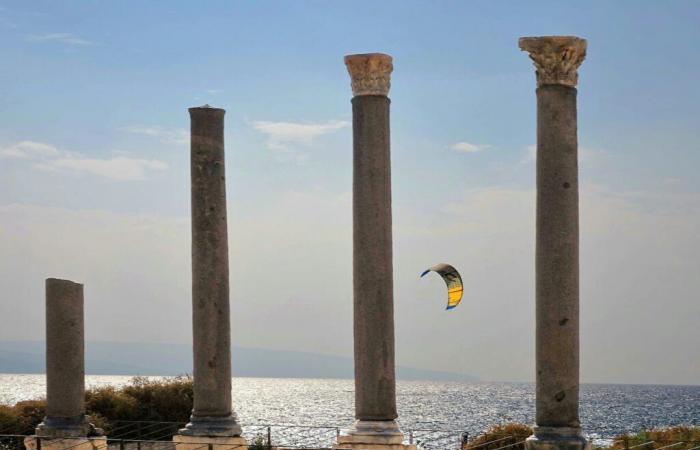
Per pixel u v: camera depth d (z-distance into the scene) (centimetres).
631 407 16600
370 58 2877
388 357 2858
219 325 3147
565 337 2527
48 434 3325
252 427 9106
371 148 2877
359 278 2872
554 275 2536
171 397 4778
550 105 2562
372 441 2797
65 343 3362
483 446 4131
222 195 3191
